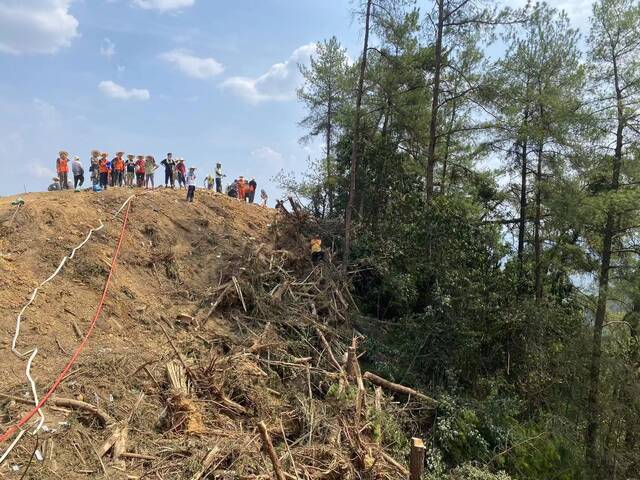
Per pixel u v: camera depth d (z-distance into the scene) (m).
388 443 9.45
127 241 11.78
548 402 14.45
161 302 10.83
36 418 6.57
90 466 6.22
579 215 14.73
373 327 14.06
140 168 17.16
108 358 8.23
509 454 11.41
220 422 7.97
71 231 11.00
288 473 6.94
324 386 10.13
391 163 18.12
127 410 7.41
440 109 18.66
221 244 13.79
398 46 16.33
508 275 15.98
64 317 8.92
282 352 10.68
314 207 20.59
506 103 16.03
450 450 10.57
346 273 15.09
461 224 15.02
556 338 15.47
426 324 13.26
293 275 14.18
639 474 15.31
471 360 13.59
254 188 23.66
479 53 17.39
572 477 12.74
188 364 8.99
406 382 12.17
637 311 16.80
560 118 15.19
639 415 15.25
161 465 6.58
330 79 24.48
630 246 15.71
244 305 11.66
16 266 9.45
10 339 7.93
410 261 15.26
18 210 10.77
